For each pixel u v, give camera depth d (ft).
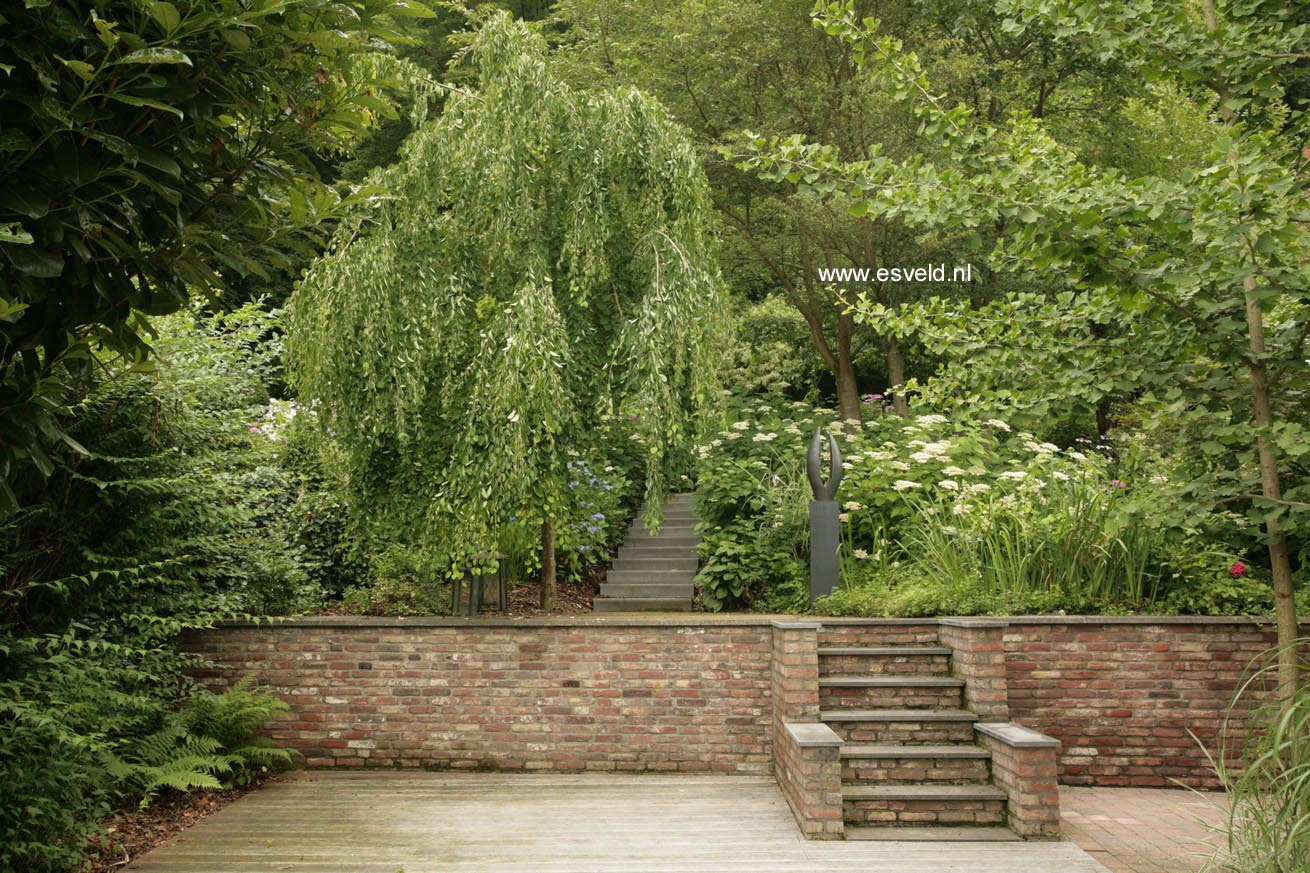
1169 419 16.98
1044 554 24.72
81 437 20.11
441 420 23.70
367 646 22.93
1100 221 14.43
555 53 47.24
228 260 10.39
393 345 22.44
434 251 23.40
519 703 22.65
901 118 41.29
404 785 21.15
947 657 21.76
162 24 7.86
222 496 22.70
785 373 56.70
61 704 16.14
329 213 11.05
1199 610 22.86
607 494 32.12
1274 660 21.35
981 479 31.40
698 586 31.86
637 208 24.13
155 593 21.38
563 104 23.68
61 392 10.08
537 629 22.76
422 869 15.37
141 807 18.02
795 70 44.83
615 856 16.02
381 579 27.09
